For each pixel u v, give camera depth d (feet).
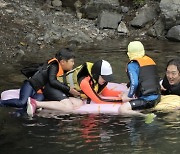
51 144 13.47
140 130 14.65
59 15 35.60
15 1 36.06
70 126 15.08
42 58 26.50
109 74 17.28
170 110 16.76
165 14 33.01
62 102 16.80
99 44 30.71
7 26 31.27
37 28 32.19
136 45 17.53
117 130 14.67
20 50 28.04
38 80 17.58
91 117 16.02
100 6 35.78
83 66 17.57
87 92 17.07
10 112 16.52
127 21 35.45
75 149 13.07
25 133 14.40
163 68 23.47
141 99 16.78
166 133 14.34
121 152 12.82
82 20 35.47
